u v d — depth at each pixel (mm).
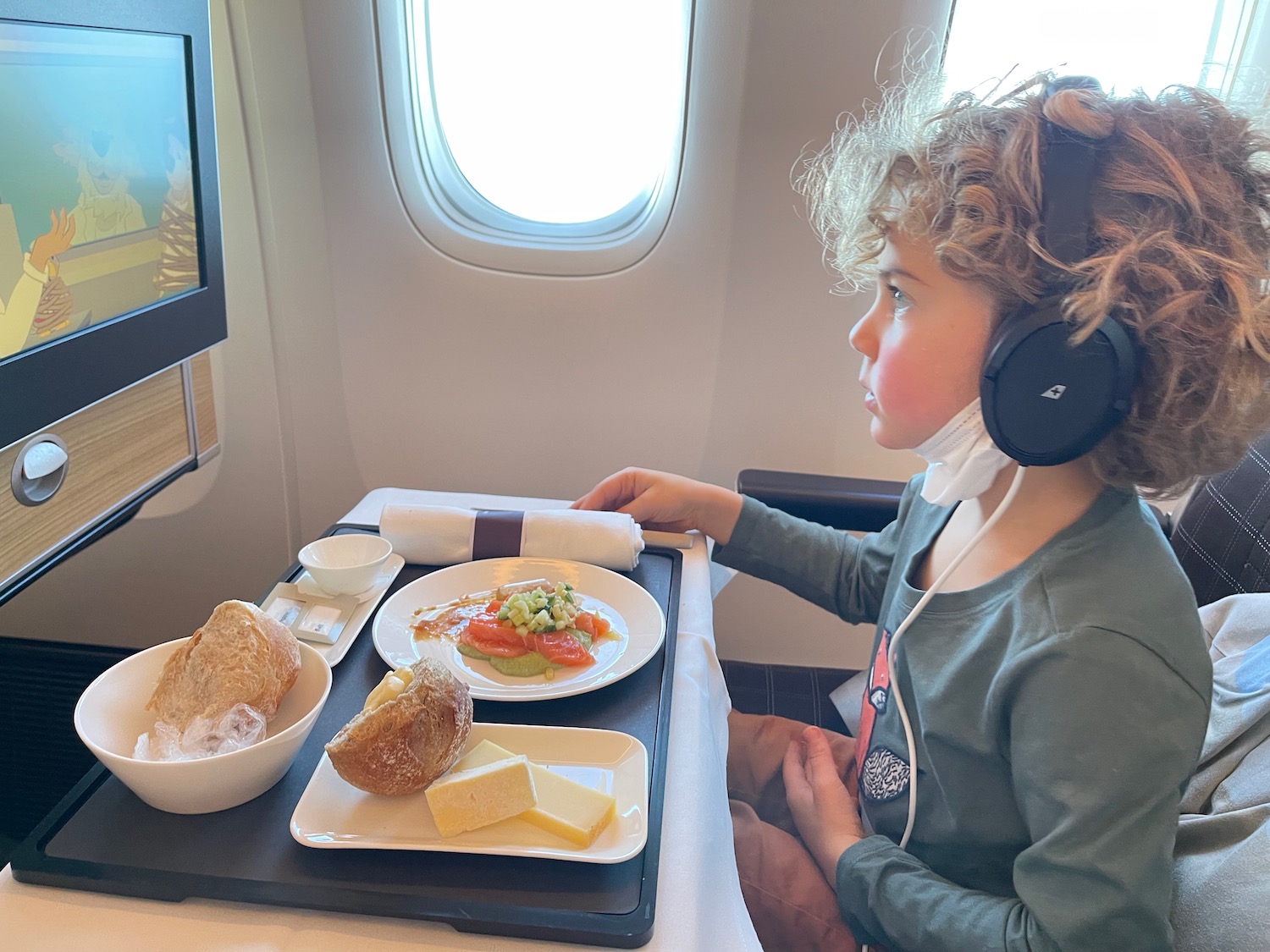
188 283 1004
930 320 695
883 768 834
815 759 978
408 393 1426
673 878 577
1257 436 700
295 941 526
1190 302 613
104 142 820
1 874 568
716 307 1351
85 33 774
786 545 1053
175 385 1032
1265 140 660
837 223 901
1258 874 645
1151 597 675
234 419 1396
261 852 569
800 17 1167
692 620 881
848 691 1151
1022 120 648
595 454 1463
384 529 932
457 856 570
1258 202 656
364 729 578
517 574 900
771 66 1196
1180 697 649
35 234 739
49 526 830
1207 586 943
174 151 940
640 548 950
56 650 1259
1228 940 634
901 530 1003
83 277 812
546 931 526
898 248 705
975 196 640
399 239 1323
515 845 568
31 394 743
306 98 1236
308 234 1318
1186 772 646
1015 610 707
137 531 1413
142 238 901
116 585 1434
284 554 1483
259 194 1289
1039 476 730
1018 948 642
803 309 1352
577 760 651
